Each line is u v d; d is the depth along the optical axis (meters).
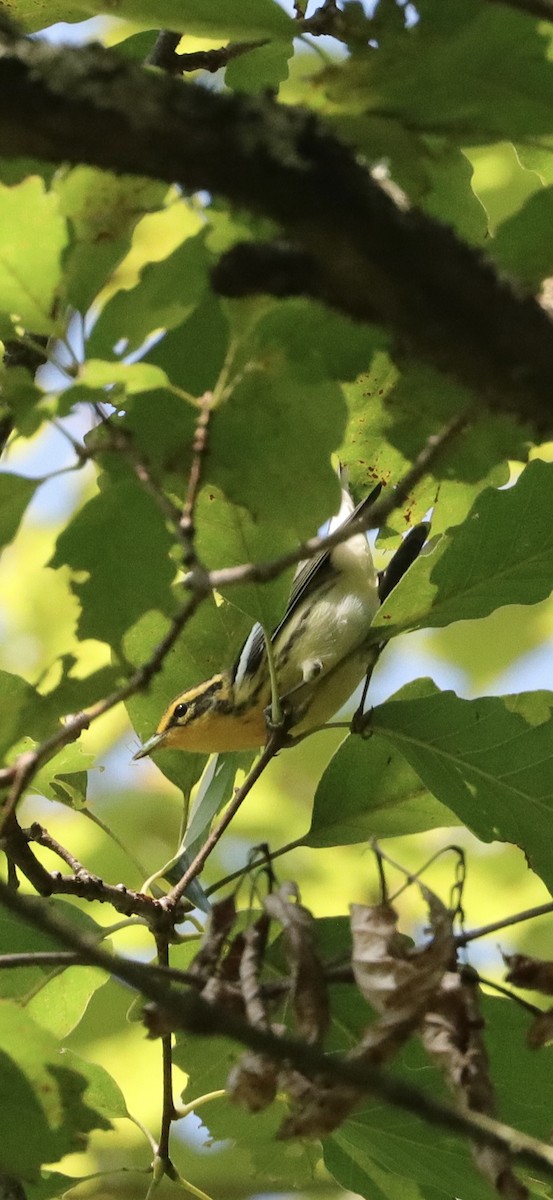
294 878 13.05
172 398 4.86
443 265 3.73
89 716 4.99
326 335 4.59
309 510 5.01
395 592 6.90
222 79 7.83
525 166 6.36
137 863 7.21
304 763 14.61
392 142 4.44
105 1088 6.57
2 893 4.36
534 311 3.82
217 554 6.56
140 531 4.95
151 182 4.57
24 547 15.34
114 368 4.29
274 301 4.46
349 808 7.29
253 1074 4.79
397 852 13.12
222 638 7.68
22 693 5.20
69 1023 7.18
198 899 6.89
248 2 4.58
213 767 7.56
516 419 4.04
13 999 7.02
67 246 4.44
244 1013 4.93
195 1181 12.54
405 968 4.86
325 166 3.66
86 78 3.66
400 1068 6.32
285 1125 4.74
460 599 6.90
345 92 4.20
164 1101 6.38
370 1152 6.70
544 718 6.93
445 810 7.28
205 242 4.56
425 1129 6.34
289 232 3.78
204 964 5.17
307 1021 4.83
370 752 7.22
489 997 6.47
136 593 5.07
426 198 5.53
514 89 4.13
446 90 4.17
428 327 3.83
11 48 3.68
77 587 5.07
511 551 6.76
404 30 4.35
